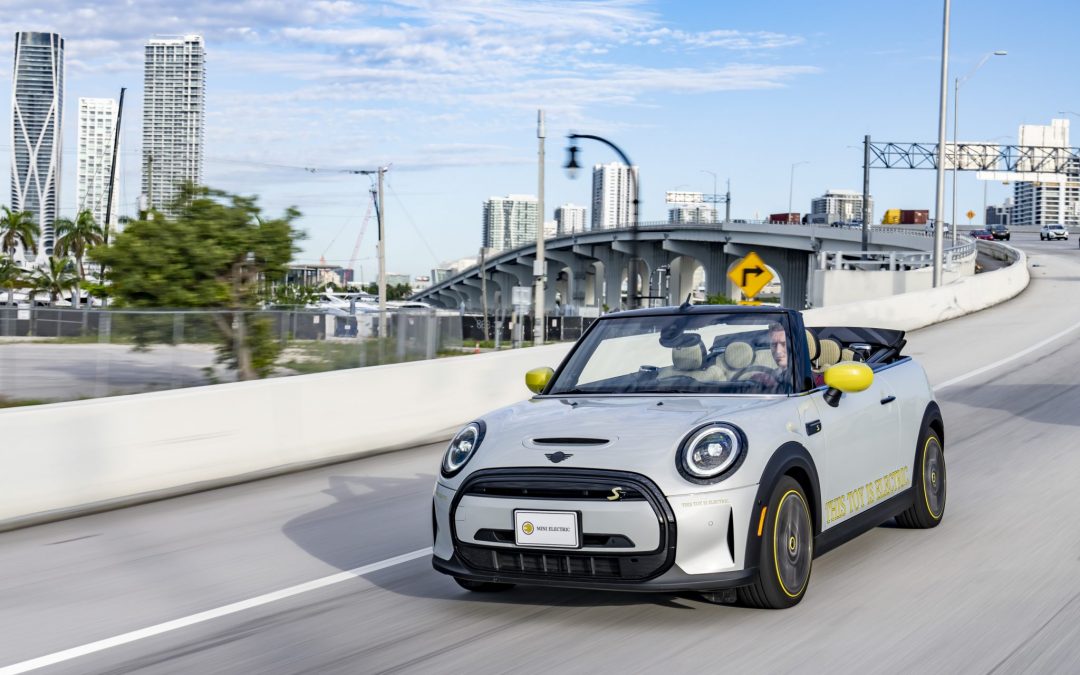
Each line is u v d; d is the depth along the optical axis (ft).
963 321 99.30
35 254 266.36
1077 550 21.24
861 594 18.11
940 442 24.44
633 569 15.64
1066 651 14.99
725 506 15.72
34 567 22.72
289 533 25.21
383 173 192.54
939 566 20.12
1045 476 29.78
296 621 17.71
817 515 17.92
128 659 16.02
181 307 67.05
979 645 15.31
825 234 254.06
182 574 21.54
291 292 78.23
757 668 14.43
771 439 16.79
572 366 20.67
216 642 16.71
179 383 54.90
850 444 19.47
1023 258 151.64
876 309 91.76
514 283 506.07
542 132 129.49
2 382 49.19
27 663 16.02
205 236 68.08
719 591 16.72
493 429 17.75
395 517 26.53
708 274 329.93
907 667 14.42
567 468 15.98
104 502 29.91
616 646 15.55
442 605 18.28
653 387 19.17
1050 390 50.55
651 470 15.66
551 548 15.88
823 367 23.31
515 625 16.81
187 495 31.30
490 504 16.33
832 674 14.17
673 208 391.86
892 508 21.47
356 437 38.60
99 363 51.60
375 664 15.25
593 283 481.87
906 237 223.10
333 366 67.36
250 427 34.81
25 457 28.43
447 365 43.42
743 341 19.56
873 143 264.11
